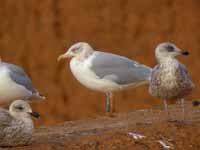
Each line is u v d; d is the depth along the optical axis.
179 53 15.63
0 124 13.98
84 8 37.41
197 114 16.66
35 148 14.06
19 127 14.05
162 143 14.52
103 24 37.19
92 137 14.60
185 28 36.69
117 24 37.09
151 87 15.81
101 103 35.06
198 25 36.62
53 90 36.22
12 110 14.14
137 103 33.84
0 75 17.23
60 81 36.41
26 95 17.69
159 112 17.33
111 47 36.88
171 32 36.72
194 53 36.12
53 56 37.22
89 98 35.22
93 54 18.64
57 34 37.53
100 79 18.48
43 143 14.39
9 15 38.31
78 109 35.31
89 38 37.12
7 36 38.12
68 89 36.00
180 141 14.65
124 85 18.70
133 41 36.75
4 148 14.09
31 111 14.16
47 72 36.94
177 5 36.94
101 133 14.92
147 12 37.09
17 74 17.48
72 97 35.72
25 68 37.53
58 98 35.84
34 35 37.72
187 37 36.56
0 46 38.03
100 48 36.97
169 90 15.44
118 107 34.06
